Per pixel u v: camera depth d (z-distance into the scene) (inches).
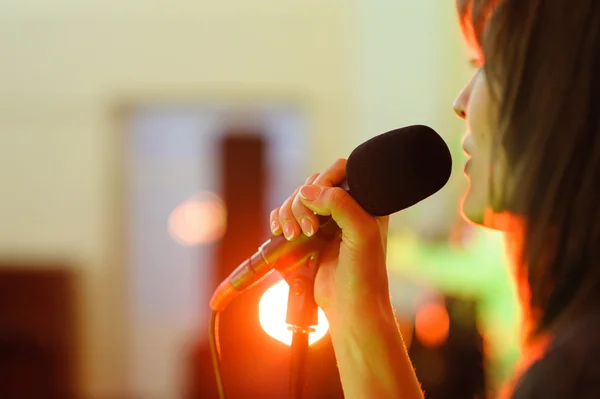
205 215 170.6
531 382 19.4
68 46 166.9
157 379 173.5
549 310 22.4
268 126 165.9
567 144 21.6
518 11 22.9
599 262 21.3
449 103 126.3
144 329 173.3
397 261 111.0
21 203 169.8
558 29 21.9
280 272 32.6
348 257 30.2
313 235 30.9
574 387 18.4
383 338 29.9
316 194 29.8
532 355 22.3
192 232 171.8
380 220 31.9
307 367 31.9
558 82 21.8
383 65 142.8
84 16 165.8
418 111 139.2
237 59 161.8
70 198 169.2
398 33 140.9
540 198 22.3
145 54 165.0
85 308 169.0
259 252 32.4
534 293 22.9
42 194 169.3
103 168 168.1
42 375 157.6
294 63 159.9
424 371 82.1
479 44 26.1
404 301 108.5
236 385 89.0
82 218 169.2
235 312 89.5
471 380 81.4
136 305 173.0
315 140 159.3
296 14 159.3
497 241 85.4
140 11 164.2
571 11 21.7
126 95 166.1
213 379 104.6
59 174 169.2
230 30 161.8
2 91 168.9
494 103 24.2
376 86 144.4
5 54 168.4
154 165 173.9
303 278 32.0
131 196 173.2
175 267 173.2
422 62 138.3
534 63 22.5
